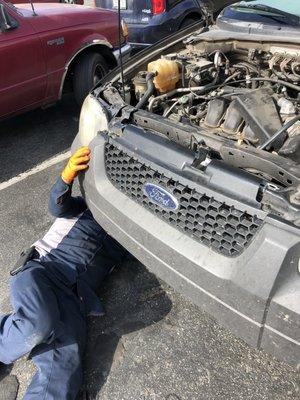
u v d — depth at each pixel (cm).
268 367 208
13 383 214
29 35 403
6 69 391
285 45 268
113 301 251
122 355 221
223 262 167
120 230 209
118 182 211
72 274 240
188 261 176
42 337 199
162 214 191
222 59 279
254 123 205
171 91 265
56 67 434
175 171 184
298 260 149
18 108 424
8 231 321
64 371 201
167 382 206
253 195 164
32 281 211
